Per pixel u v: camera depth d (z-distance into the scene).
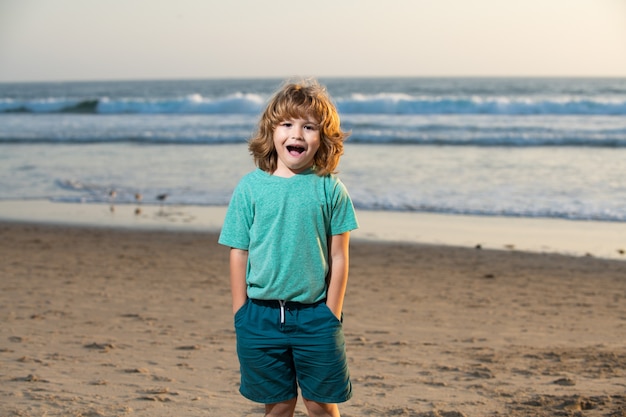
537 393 4.24
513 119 29.94
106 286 7.89
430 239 10.98
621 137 22.48
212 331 6.00
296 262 2.59
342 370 2.66
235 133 25.58
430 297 7.58
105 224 12.30
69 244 10.62
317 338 2.61
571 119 29.47
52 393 4.09
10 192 15.66
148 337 5.75
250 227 2.66
